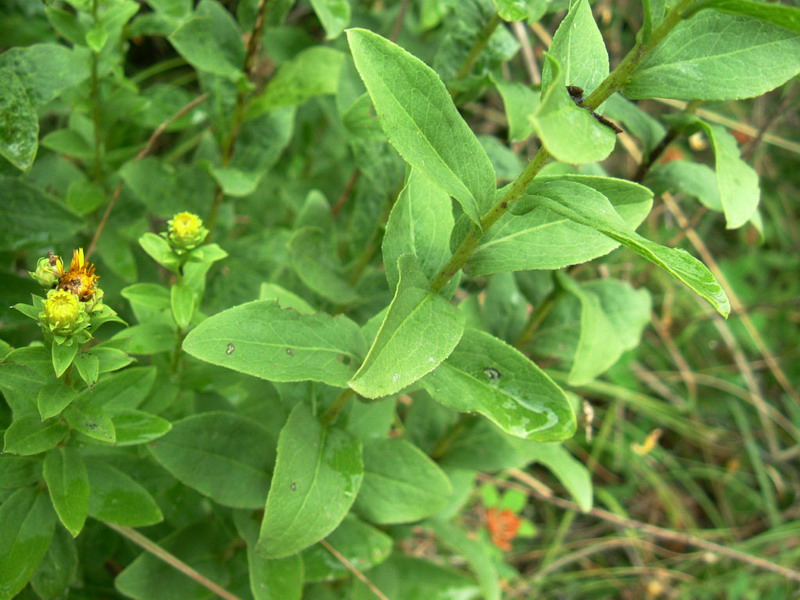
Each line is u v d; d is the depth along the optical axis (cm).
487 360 22
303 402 25
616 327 35
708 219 62
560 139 15
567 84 20
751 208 27
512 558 51
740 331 63
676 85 19
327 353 22
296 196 45
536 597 51
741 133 55
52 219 29
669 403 59
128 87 32
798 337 63
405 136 19
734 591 51
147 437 24
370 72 18
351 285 36
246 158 36
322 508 23
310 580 29
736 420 60
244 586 31
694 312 60
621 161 61
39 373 21
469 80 32
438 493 28
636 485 56
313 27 50
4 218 29
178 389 28
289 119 36
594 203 19
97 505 24
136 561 28
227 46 33
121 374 25
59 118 39
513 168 34
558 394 21
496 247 21
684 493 58
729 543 55
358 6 48
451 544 37
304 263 34
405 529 36
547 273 34
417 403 37
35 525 24
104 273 34
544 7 28
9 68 28
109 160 35
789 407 60
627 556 55
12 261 31
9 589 23
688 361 62
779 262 66
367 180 37
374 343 18
